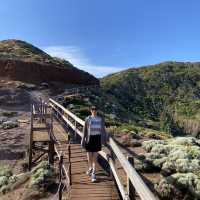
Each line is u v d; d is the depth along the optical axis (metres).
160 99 167.50
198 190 12.26
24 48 99.81
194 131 138.25
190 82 197.12
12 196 15.61
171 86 187.62
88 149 12.34
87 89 75.06
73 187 11.59
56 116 31.61
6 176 20.34
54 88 68.56
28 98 55.41
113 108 67.69
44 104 32.25
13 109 47.97
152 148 17.52
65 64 91.50
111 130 26.55
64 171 14.26
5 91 56.66
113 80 175.25
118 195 10.81
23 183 16.73
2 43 102.69
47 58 93.81
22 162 23.55
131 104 145.25
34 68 74.38
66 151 17.02
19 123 36.56
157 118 143.00
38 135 23.44
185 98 177.12
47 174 15.73
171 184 12.47
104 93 81.88
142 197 6.31
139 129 31.81
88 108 45.97
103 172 13.11
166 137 28.64
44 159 22.64
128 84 173.50
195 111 154.25
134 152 18.41
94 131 12.30
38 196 14.59
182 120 146.25
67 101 52.28
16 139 29.14
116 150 10.10
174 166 14.32
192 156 16.52
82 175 12.87
